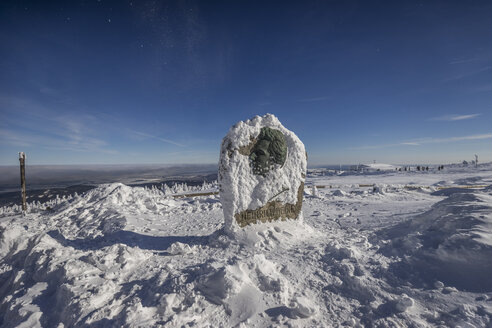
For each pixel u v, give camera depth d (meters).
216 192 23.14
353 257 5.41
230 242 7.32
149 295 4.43
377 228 8.51
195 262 6.02
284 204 8.45
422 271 4.54
